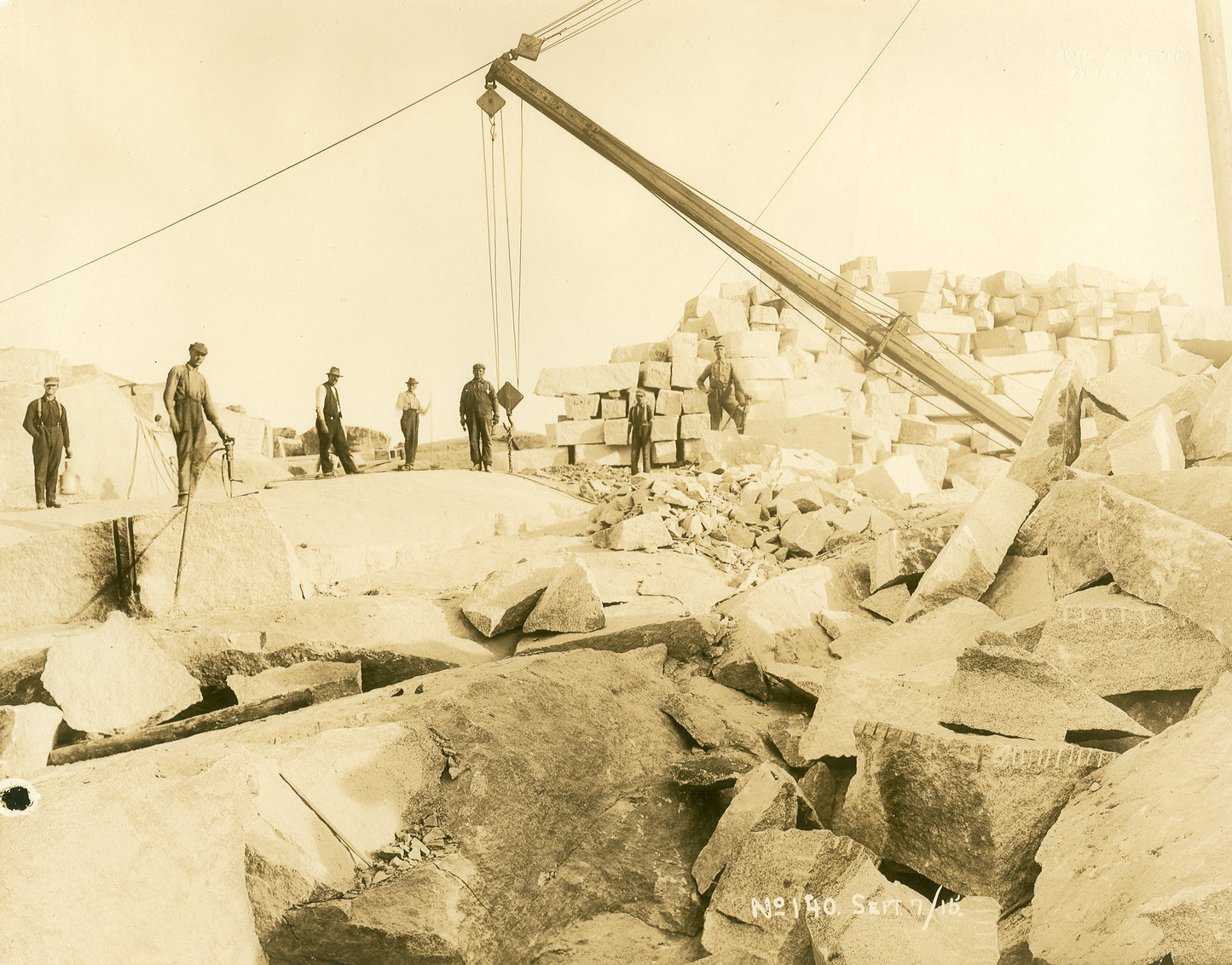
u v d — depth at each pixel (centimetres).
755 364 1365
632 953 338
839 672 414
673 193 1015
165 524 604
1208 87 585
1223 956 211
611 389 1412
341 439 1201
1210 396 447
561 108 1054
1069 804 290
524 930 334
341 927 297
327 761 337
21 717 399
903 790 326
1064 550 419
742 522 733
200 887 293
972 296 1391
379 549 690
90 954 265
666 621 521
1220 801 250
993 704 334
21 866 263
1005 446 1317
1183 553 341
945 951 265
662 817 391
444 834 337
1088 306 1356
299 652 505
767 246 984
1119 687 338
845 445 1284
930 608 459
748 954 304
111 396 1322
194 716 461
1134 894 240
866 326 1012
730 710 465
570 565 537
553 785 369
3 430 1138
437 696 389
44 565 589
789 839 326
